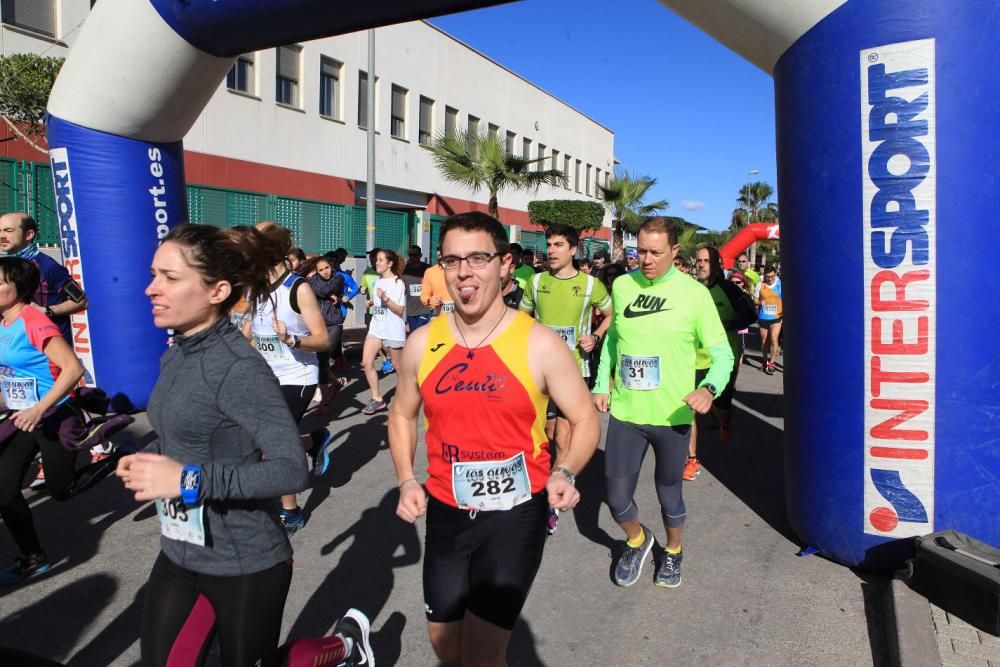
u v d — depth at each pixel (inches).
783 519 183.2
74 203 253.0
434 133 909.2
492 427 82.0
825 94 135.4
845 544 145.2
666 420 136.6
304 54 691.4
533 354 81.7
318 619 127.0
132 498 185.6
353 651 94.7
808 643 121.3
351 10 186.4
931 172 127.3
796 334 148.8
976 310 128.8
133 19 224.7
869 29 128.8
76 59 243.3
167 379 76.0
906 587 130.8
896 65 127.5
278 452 72.4
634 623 128.3
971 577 118.6
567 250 204.5
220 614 74.7
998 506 133.2
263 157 652.7
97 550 153.5
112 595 133.6
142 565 146.6
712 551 161.6
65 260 260.7
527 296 218.1
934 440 132.9
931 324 130.2
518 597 80.4
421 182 889.5
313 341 162.2
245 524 75.3
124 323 258.7
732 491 207.9
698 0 150.3
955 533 130.1
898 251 130.6
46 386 137.8
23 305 135.2
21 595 132.8
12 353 134.5
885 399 135.1
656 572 144.9
